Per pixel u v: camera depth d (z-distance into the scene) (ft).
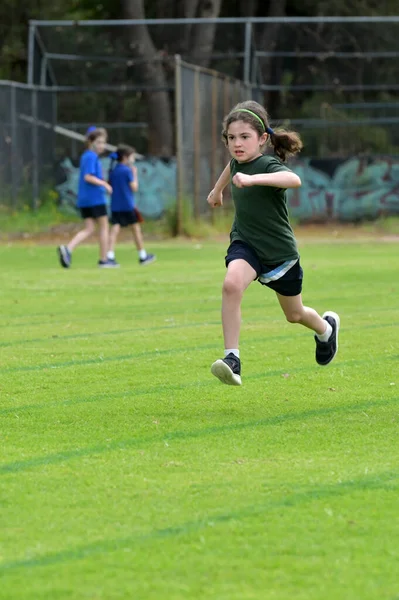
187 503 36.55
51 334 79.71
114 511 35.78
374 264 143.13
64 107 234.79
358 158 245.24
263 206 49.49
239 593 28.53
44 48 230.07
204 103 205.26
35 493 37.99
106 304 99.45
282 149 51.26
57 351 71.31
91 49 231.91
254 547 32.09
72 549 32.09
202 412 51.70
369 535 33.17
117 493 37.86
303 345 73.05
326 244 190.08
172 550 31.89
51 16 307.58
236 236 50.93
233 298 48.88
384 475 39.88
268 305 98.43
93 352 70.69
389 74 249.96
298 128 252.42
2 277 126.00
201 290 111.65
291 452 43.60
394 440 45.62
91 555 31.55
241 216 50.39
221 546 32.22
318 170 246.27
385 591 28.68
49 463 42.19
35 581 29.55
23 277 126.00
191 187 201.98
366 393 56.08
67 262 138.31
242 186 46.26
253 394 56.08
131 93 241.14
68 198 230.89
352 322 84.53
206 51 239.30
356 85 251.39
